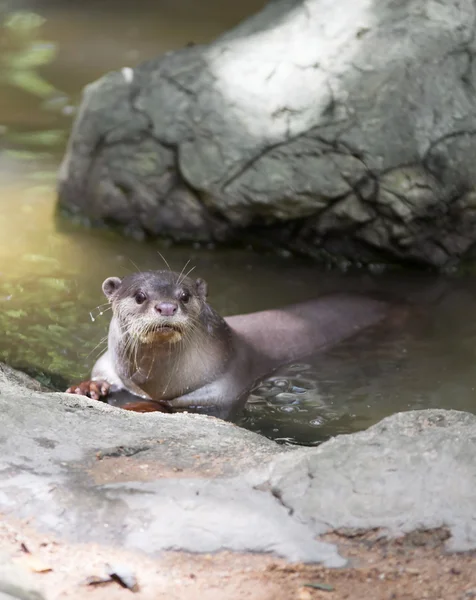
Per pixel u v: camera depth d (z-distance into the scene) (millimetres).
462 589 5836
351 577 5973
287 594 5840
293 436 9656
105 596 5820
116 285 10867
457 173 13125
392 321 12273
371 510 6402
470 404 10266
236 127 13828
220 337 10875
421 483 6496
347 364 11273
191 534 6285
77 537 6273
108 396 10641
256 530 6312
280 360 11391
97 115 14789
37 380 10375
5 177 16078
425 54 13469
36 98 19781
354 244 13758
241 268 13703
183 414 8719
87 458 7059
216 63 14398
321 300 12508
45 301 12320
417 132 13180
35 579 5930
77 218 14891
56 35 24578
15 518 6414
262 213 13734
